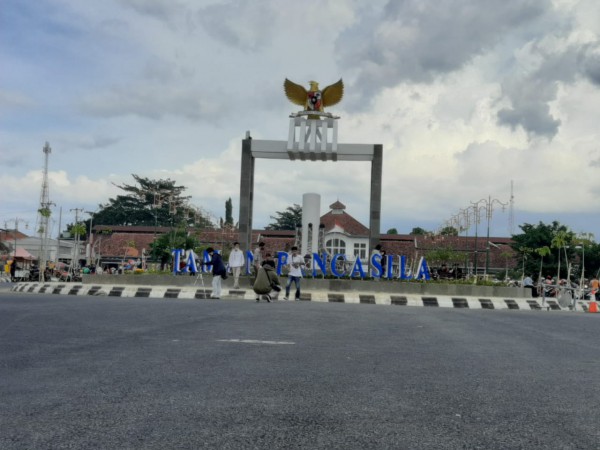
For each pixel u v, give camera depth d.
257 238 75.88
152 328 11.30
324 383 6.17
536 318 17.48
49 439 4.04
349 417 4.79
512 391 6.02
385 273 28.28
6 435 4.12
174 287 25.77
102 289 25.23
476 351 9.10
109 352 8.08
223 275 22.91
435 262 52.16
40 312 14.38
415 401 5.43
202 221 65.44
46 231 43.81
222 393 5.55
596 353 9.38
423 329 12.48
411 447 4.03
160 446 3.91
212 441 4.05
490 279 35.31
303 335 10.68
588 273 74.38
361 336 10.80
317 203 32.94
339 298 24.14
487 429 4.53
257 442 4.05
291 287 26.17
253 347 8.82
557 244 57.06
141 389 5.68
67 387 5.74
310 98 28.08
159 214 101.81
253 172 29.12
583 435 4.44
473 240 77.38
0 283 43.38
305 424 4.54
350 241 76.38
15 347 8.46
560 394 5.95
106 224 103.00
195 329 11.24
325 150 27.59
